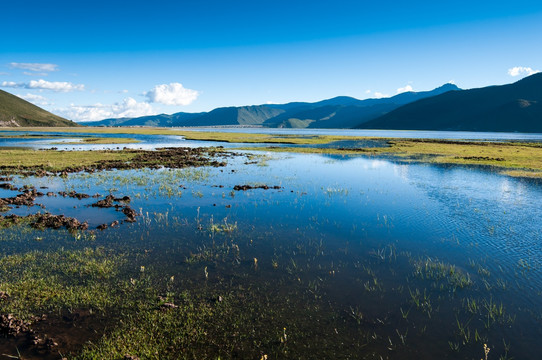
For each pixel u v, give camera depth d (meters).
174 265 13.16
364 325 9.52
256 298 10.83
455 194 27.09
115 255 13.98
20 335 8.76
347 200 24.84
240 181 32.38
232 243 15.74
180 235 16.69
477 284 11.97
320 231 17.75
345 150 69.69
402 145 84.12
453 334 9.17
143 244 15.34
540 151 66.62
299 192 27.58
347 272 12.85
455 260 14.12
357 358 8.20
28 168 38.34
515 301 10.83
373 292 11.34
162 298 10.59
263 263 13.54
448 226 18.70
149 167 41.28
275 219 19.88
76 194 25.03
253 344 8.62
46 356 8.01
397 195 26.61
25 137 110.56
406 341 8.87
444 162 49.12
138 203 23.27
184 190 27.73
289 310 10.19
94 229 17.38
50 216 18.44
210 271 12.70
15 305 10.11
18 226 17.48
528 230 17.97
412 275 12.66
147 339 8.70
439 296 11.12
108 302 10.35
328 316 9.93
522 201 24.64
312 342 8.76
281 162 48.81
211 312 9.95
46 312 9.82
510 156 56.66
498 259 14.20
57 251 14.28
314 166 44.34
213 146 80.81
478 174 37.50
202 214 20.75
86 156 52.09
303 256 14.34
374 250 15.16
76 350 8.23
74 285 11.38
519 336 9.09
